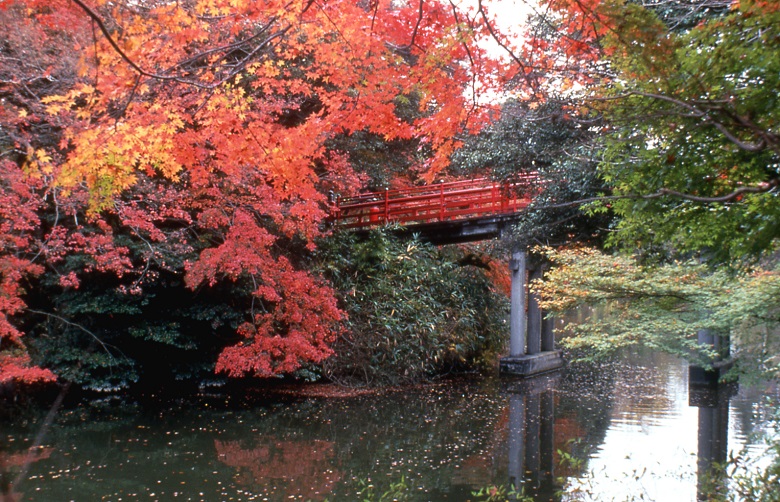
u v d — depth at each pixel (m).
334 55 5.11
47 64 6.86
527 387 13.96
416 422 10.30
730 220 4.18
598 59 5.07
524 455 8.05
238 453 8.25
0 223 7.64
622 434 9.06
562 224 11.68
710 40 3.54
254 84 6.07
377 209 17.59
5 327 7.66
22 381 9.53
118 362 11.33
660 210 4.27
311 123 5.19
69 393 11.23
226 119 4.93
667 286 7.54
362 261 14.84
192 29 4.40
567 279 8.22
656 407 11.24
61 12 5.15
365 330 13.97
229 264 9.87
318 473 7.36
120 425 9.67
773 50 3.26
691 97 3.43
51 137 7.47
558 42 5.18
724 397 12.20
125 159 4.53
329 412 11.12
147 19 4.36
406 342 14.09
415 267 15.15
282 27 5.32
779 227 3.95
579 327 8.80
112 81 4.22
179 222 11.81
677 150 3.74
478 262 17.64
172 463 7.72
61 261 10.52
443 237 15.98
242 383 13.59
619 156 4.67
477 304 17.03
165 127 4.73
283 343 10.64
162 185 10.09
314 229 10.27
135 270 10.22
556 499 6.21
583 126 9.39
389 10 5.27
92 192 4.72
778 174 3.96
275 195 9.86
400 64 5.27
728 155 3.81
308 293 11.30
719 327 7.83
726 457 7.55
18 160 7.70
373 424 10.14
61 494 6.47
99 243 9.02
